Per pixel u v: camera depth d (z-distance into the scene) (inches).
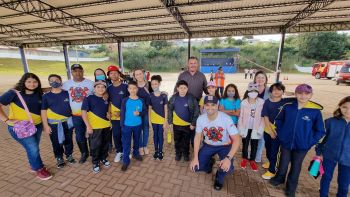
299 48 1641.2
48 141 179.0
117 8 316.5
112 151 158.4
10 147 166.2
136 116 127.9
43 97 115.7
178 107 131.3
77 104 128.0
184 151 139.4
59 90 121.3
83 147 135.9
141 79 144.3
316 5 297.1
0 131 210.2
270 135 112.4
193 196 102.1
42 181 114.8
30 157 112.2
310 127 92.2
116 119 134.3
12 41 653.3
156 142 142.4
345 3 289.0
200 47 1923.0
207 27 432.5
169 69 1754.4
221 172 103.7
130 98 127.0
